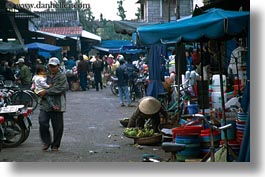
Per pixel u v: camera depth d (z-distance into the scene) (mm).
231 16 7492
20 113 10477
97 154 9641
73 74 28000
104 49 43938
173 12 35281
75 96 23938
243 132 7746
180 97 12258
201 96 9547
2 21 24641
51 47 27734
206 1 14031
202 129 8625
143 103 10992
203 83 9625
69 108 18359
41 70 10008
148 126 11172
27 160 9156
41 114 10016
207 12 8320
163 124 11062
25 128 10602
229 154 7520
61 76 9898
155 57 14000
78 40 38500
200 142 8461
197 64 13352
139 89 21125
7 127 10516
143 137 10406
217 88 10570
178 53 11461
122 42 45000
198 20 7852
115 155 9531
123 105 18969
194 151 8375
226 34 7508
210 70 12711
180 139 8383
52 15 43531
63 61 31156
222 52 12664
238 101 9922
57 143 10078
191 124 9641
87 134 12148
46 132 10070
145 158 7969
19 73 20109
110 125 13703
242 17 7473
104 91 27406
